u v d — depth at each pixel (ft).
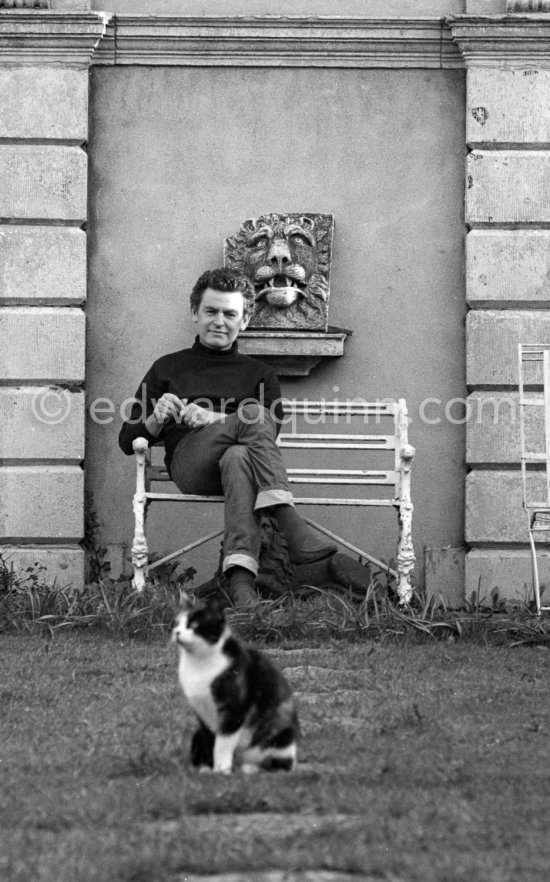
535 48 31.12
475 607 28.09
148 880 12.09
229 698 15.06
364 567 28.09
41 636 25.00
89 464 31.35
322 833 13.30
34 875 12.04
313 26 31.30
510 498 30.91
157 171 31.55
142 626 25.04
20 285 30.81
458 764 16.15
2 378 30.78
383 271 31.58
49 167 30.91
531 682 21.42
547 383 28.48
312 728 17.89
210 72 31.65
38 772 15.84
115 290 31.48
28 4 30.81
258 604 25.32
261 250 31.09
